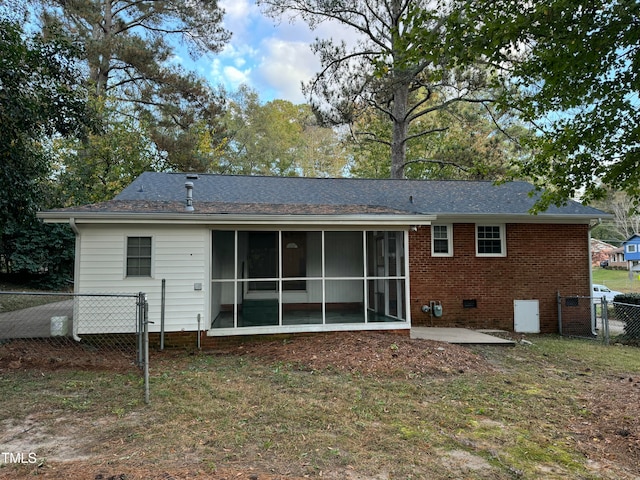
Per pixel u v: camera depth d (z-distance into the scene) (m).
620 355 8.86
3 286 17.89
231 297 10.72
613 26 5.92
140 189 11.40
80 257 8.05
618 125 6.96
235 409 4.86
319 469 3.49
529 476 3.51
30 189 10.33
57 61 9.63
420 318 11.76
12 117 8.80
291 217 8.57
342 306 11.62
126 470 3.34
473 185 14.42
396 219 8.99
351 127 22.81
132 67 23.20
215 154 26.11
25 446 3.80
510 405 5.32
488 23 6.42
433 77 7.23
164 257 8.34
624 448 4.13
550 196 8.22
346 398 5.37
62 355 7.13
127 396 5.20
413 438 4.21
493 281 12.08
